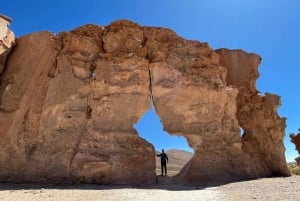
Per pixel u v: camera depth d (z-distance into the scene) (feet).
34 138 51.16
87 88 55.31
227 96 62.49
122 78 56.24
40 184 45.85
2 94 53.42
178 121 58.29
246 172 58.75
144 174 51.55
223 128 61.05
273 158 68.44
